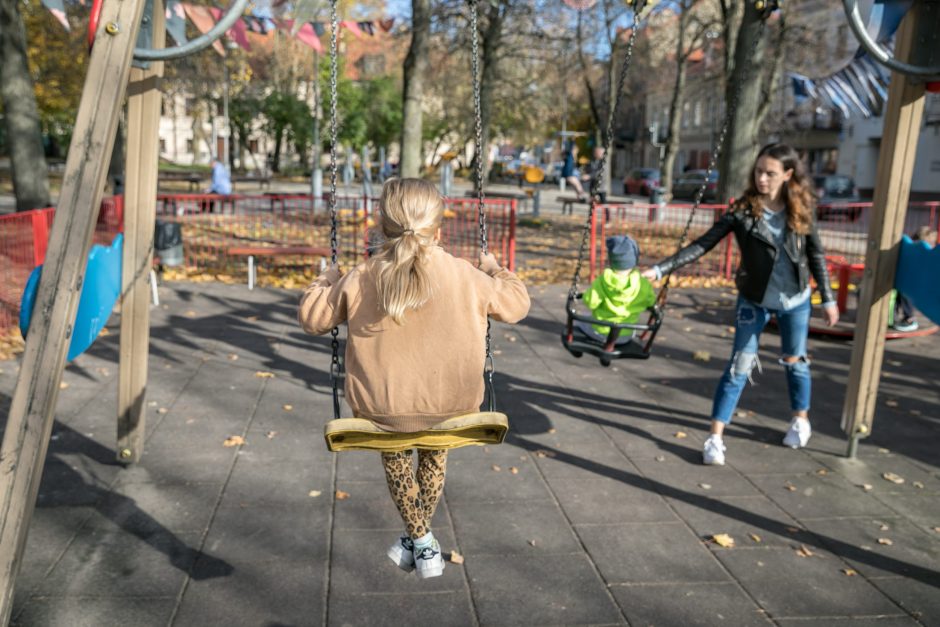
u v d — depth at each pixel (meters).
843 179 30.25
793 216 4.39
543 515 3.94
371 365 2.41
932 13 4.12
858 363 4.68
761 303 4.52
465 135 52.28
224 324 8.08
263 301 9.40
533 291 10.66
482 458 4.67
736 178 13.68
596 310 4.74
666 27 33.28
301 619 3.01
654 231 17.92
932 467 4.69
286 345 7.27
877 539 3.78
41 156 14.12
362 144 47.12
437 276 2.42
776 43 19.47
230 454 4.62
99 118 2.73
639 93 39.53
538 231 18.62
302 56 45.66
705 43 28.14
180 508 3.91
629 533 3.77
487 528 3.78
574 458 4.71
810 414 5.63
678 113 28.41
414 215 2.41
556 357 7.12
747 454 4.85
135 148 4.09
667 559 3.53
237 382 6.06
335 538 3.64
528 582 3.30
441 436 2.48
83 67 24.34
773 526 3.89
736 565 3.49
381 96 50.06
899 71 4.03
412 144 16.22
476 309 2.45
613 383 6.34
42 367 2.67
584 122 53.09
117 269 4.11
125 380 4.30
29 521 2.69
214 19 4.14
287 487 4.19
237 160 64.75
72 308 2.73
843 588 3.33
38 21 21.41
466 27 22.25
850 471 4.61
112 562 3.38
